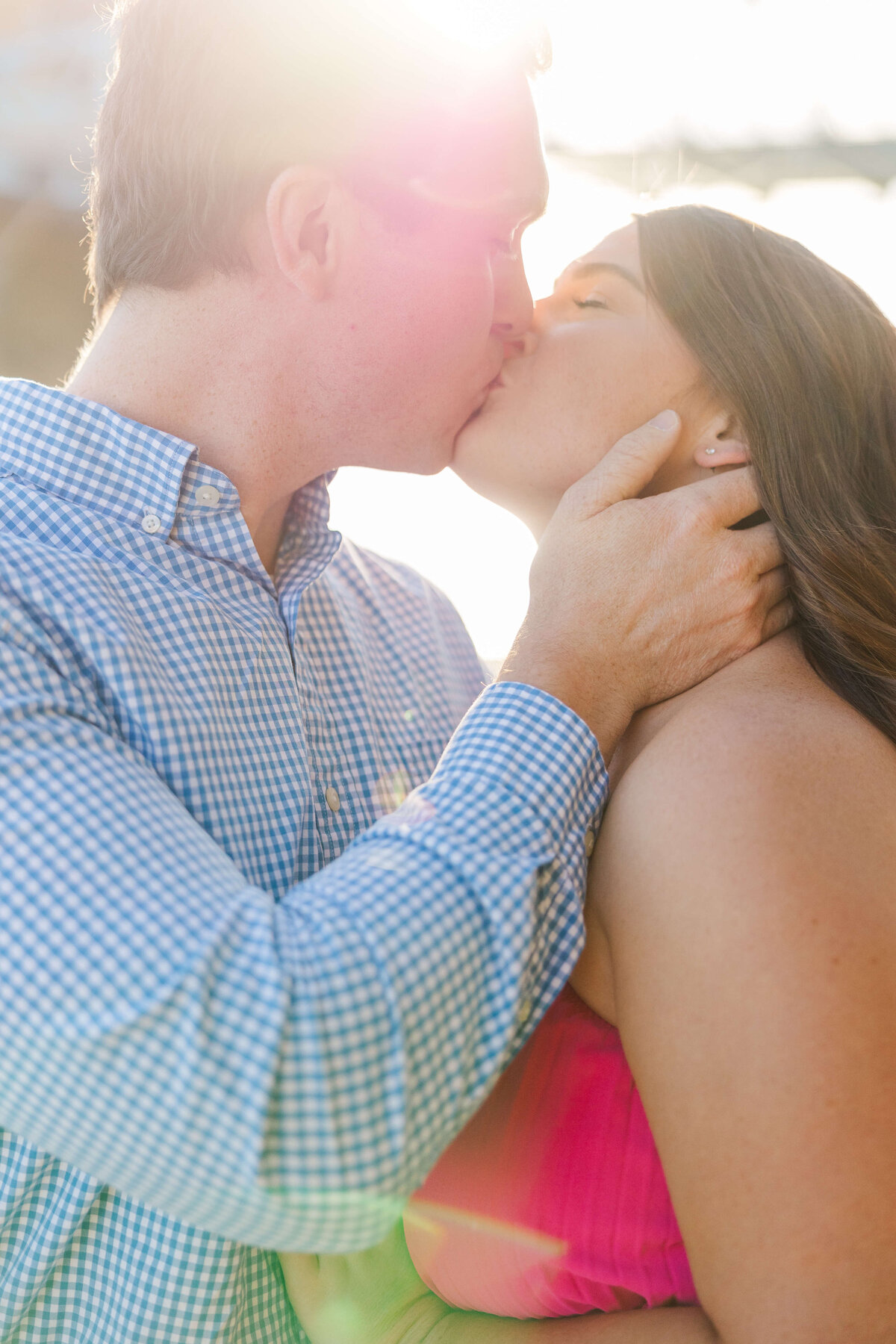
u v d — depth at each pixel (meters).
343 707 1.26
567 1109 0.97
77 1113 0.75
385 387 1.15
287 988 0.74
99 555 1.08
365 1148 0.74
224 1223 0.77
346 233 1.08
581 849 0.91
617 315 1.19
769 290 1.13
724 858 0.82
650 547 1.01
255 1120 0.72
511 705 0.93
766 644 1.05
